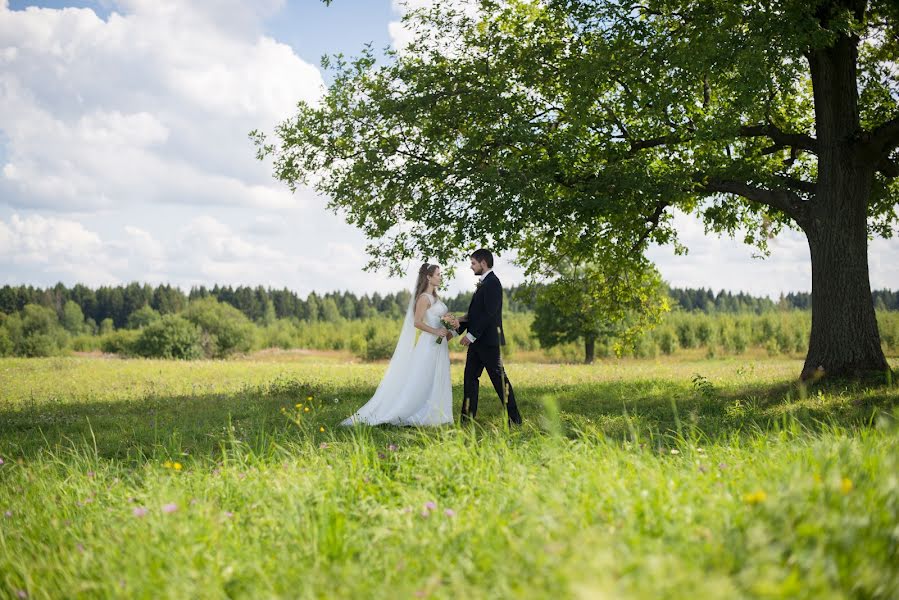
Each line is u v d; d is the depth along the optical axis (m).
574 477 4.07
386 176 13.32
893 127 11.33
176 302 132.25
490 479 4.38
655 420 8.63
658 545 2.82
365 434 7.41
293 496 4.12
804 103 15.73
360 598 2.74
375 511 3.87
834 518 2.88
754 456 4.63
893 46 14.00
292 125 14.47
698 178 13.04
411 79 13.55
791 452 4.59
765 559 2.59
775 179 13.27
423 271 8.92
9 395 14.47
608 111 13.89
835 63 12.06
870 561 2.69
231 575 3.09
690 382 13.80
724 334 66.31
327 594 2.74
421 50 13.74
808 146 13.01
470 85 13.38
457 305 83.12
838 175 12.02
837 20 10.74
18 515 4.32
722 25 11.30
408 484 4.63
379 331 79.12
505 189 11.83
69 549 3.70
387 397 8.84
